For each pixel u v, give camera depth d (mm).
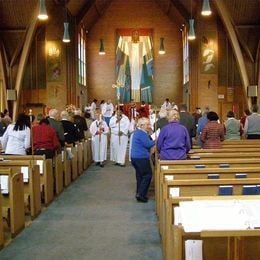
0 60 23969
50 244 6238
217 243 3381
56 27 25359
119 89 31625
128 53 31688
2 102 24438
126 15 31578
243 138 13484
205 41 25250
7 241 6391
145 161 9141
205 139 9609
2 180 6766
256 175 6355
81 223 7426
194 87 26703
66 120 12391
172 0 27656
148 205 8875
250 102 24000
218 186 5418
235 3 22609
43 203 8742
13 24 23344
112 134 15500
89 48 31750
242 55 24031
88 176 12875
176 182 5387
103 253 5832
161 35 31594
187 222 3314
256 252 3355
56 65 25469
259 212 3357
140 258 5617
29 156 8508
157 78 31625
